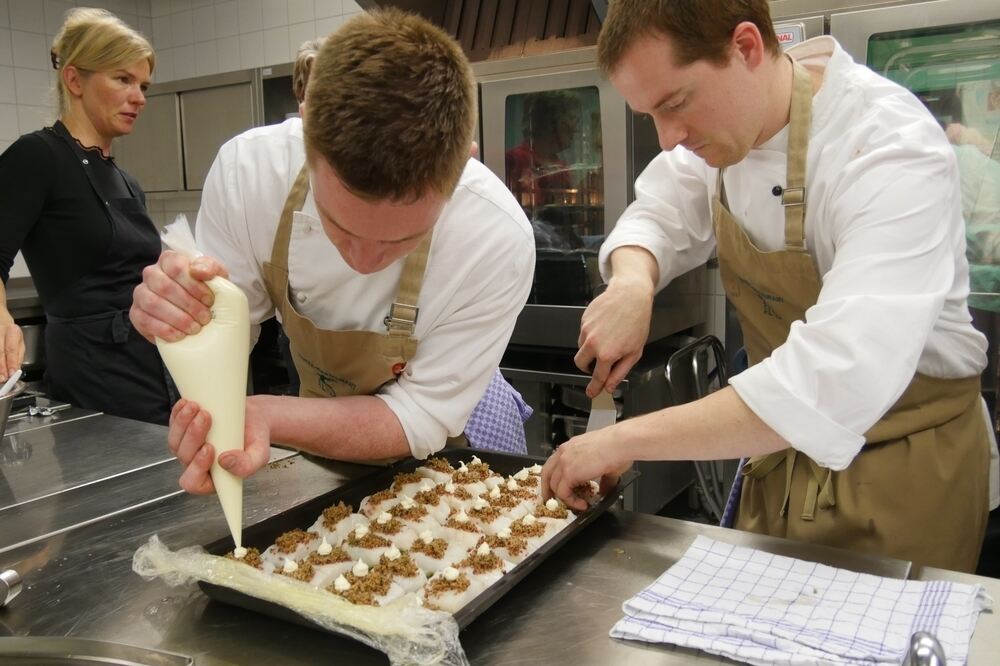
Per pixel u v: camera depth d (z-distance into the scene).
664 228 1.49
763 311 1.37
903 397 1.24
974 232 1.89
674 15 1.00
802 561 0.95
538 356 2.62
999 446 1.77
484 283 1.19
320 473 1.34
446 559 1.04
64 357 2.38
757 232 1.29
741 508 1.46
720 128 1.10
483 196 1.18
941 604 0.82
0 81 3.72
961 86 1.88
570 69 2.36
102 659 0.78
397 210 0.81
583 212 2.47
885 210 1.00
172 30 4.21
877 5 1.91
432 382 1.23
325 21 3.69
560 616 0.87
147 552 0.96
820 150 1.15
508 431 1.72
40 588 0.96
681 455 1.02
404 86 0.76
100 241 2.32
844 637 0.77
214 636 0.84
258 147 1.20
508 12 2.62
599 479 1.19
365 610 0.82
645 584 0.94
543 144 2.49
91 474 1.38
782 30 1.99
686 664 0.77
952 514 1.26
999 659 0.74
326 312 1.25
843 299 0.97
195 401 0.89
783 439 0.97
